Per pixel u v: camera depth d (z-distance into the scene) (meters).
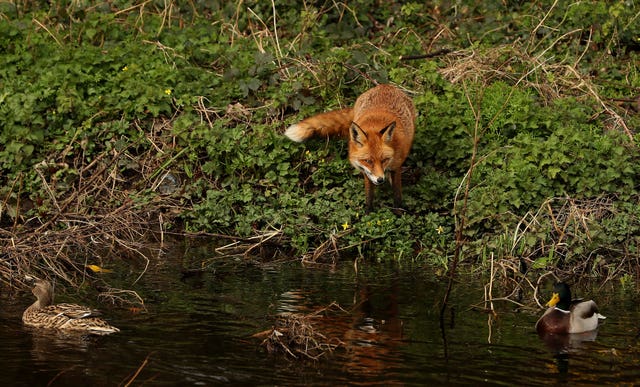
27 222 13.40
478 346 9.61
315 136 14.03
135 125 15.38
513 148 14.45
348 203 14.09
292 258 13.19
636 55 17.77
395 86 15.68
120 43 17.11
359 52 16.55
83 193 14.16
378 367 8.91
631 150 14.30
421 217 13.85
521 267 12.73
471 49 17.20
